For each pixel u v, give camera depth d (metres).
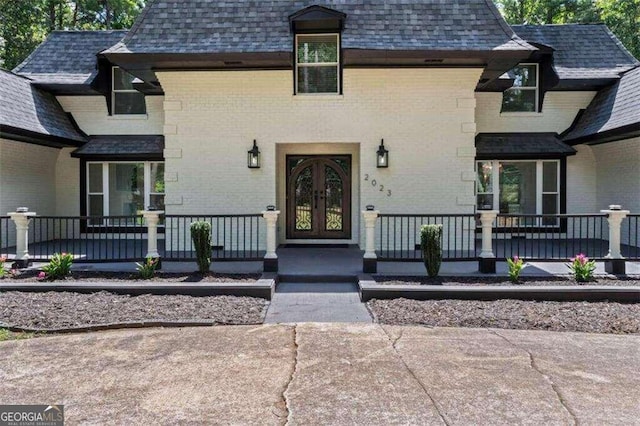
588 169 12.55
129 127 12.99
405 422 3.21
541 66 12.63
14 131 10.20
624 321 5.64
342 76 10.24
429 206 10.34
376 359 4.43
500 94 12.55
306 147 11.51
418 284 7.04
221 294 6.80
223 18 10.31
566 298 6.54
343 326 5.52
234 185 10.38
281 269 8.33
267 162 10.34
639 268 8.33
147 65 9.95
